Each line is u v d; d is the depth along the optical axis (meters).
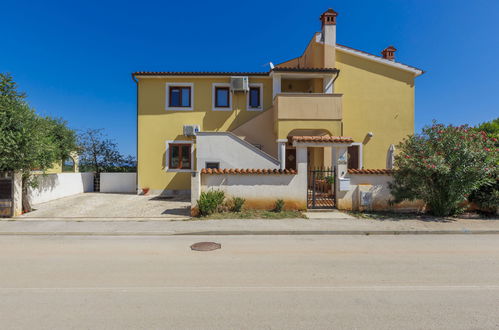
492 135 9.22
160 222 8.39
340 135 12.42
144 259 5.28
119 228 7.71
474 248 6.06
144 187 15.14
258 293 3.81
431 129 9.08
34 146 9.35
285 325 3.01
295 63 18.30
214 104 15.30
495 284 4.13
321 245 6.29
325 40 14.42
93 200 12.99
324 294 3.78
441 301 3.58
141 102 15.20
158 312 3.29
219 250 5.89
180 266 4.89
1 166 9.10
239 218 8.83
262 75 15.14
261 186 9.76
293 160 15.30
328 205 10.11
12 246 6.19
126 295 3.74
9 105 9.21
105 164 19.17
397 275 4.47
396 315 3.23
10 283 4.15
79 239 6.84
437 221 8.47
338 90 14.77
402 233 7.47
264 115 14.24
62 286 4.04
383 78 14.89
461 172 8.34
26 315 3.22
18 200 9.48
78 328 2.95
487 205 9.11
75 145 16.50
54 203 12.12
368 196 9.74
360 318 3.16
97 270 4.68
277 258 5.34
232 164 12.29
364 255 5.53
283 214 9.20
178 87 15.41
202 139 12.34
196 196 9.25
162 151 15.20
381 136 14.80
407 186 9.40
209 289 3.94
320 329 2.93
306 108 12.45
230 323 3.05
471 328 2.97
